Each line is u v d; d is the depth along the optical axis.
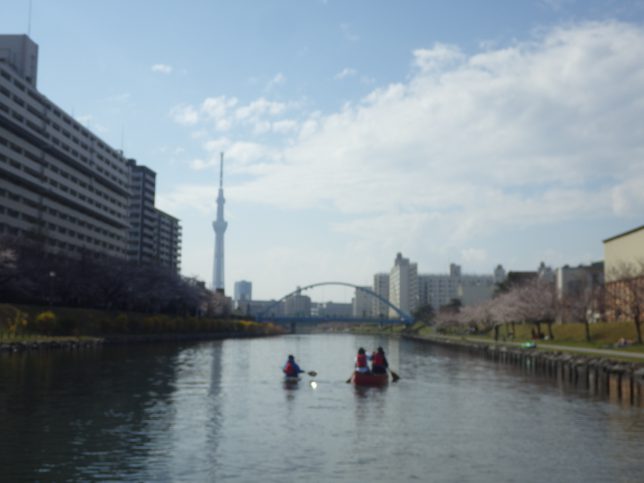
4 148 136.00
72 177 168.62
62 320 97.50
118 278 134.25
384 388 47.09
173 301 166.88
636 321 95.75
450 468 22.12
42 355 69.62
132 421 29.50
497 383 53.16
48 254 123.06
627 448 25.64
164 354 83.12
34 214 150.62
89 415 30.78
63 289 120.88
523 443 26.48
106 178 186.50
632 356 72.06
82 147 172.50
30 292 111.00
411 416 33.31
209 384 46.44
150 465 21.58
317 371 63.31
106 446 24.17
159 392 40.59
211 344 130.25
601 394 44.94
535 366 76.12
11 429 26.94
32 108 145.50
